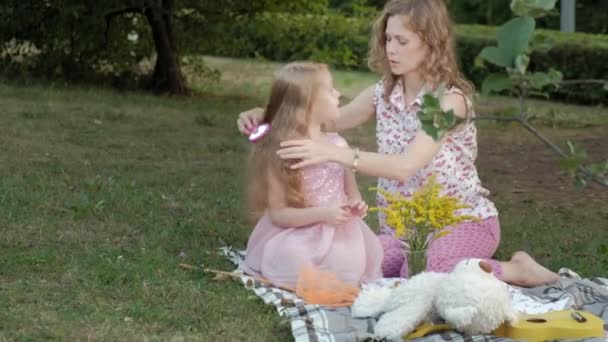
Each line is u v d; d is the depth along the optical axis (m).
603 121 11.52
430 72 4.14
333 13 13.34
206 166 7.18
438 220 3.80
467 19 21.36
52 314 3.67
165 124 9.18
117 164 6.99
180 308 3.78
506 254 5.03
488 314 3.25
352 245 4.09
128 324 3.59
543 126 10.93
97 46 12.05
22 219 5.07
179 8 12.19
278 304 3.79
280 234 4.14
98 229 4.99
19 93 10.48
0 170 6.41
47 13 11.72
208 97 12.08
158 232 4.98
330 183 4.17
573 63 13.93
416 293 3.39
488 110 12.09
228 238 5.00
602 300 3.89
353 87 14.11
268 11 12.58
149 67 13.30
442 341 3.26
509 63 2.26
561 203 6.62
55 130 8.27
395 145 4.32
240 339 3.50
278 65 16.00
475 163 8.34
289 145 3.91
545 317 3.45
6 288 3.94
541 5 2.24
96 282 4.04
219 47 12.58
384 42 4.30
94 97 10.73
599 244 3.11
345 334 3.41
